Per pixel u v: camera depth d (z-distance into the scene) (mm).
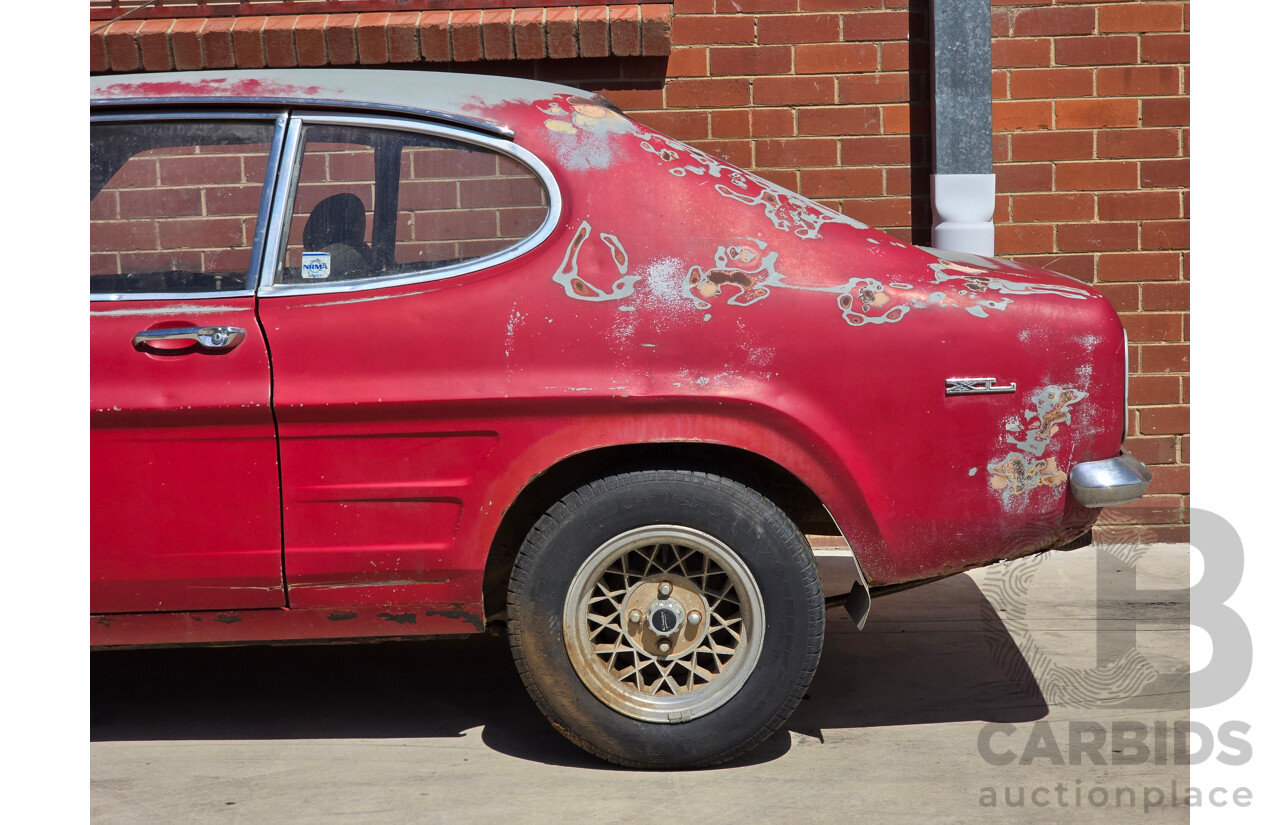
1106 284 4980
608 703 2910
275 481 2846
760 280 2863
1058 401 2867
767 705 2893
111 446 2826
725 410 2826
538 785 2910
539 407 2820
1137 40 4863
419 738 3252
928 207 4965
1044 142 4926
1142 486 2873
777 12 4898
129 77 3090
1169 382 5000
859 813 2723
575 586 2863
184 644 2936
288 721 3395
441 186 2943
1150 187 4926
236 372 2822
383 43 4805
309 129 2969
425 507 2867
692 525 2844
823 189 4980
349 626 2926
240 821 2730
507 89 3143
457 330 2840
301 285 2902
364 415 2820
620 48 4828
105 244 2918
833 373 2842
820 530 3371
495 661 3895
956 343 2852
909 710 3385
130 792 2906
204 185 2943
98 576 2852
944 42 4742
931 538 2889
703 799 2809
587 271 2871
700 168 3021
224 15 4918
